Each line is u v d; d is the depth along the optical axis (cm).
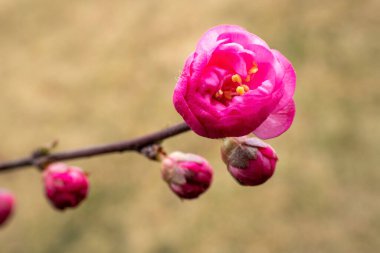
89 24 51
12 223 36
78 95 44
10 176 39
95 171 38
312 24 43
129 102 42
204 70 16
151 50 46
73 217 36
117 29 50
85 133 41
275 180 34
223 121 16
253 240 32
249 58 16
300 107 37
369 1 44
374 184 33
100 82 45
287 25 44
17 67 48
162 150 19
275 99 16
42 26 52
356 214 32
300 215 33
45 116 43
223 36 16
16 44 51
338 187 33
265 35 44
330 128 36
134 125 40
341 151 35
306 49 41
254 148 18
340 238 32
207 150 36
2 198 24
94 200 36
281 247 32
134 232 34
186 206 35
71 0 54
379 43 41
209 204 34
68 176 20
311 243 32
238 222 33
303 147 35
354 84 38
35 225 36
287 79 16
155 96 42
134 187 36
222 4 48
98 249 34
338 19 43
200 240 33
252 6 46
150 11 50
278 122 17
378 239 31
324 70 40
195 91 16
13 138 42
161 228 34
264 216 33
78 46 49
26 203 37
